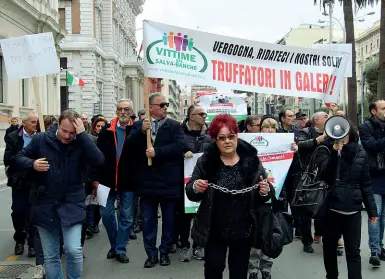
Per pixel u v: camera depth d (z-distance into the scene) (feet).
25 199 21.52
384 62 52.85
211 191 12.21
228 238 12.34
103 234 27.63
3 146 92.79
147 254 20.65
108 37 200.64
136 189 20.48
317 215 16.34
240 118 57.93
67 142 14.87
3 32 95.50
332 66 22.77
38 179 14.83
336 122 15.90
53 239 15.14
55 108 135.95
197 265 20.84
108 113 198.18
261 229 12.31
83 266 20.67
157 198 20.21
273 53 22.12
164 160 20.22
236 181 12.28
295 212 22.43
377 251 20.13
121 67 231.91
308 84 22.58
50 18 118.62
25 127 20.94
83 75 171.22
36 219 14.70
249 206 12.36
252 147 12.55
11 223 30.58
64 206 14.76
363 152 16.49
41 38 18.81
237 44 21.65
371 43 231.09
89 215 26.94
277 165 20.15
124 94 238.27
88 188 21.24
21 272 19.07
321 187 16.55
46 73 18.67
